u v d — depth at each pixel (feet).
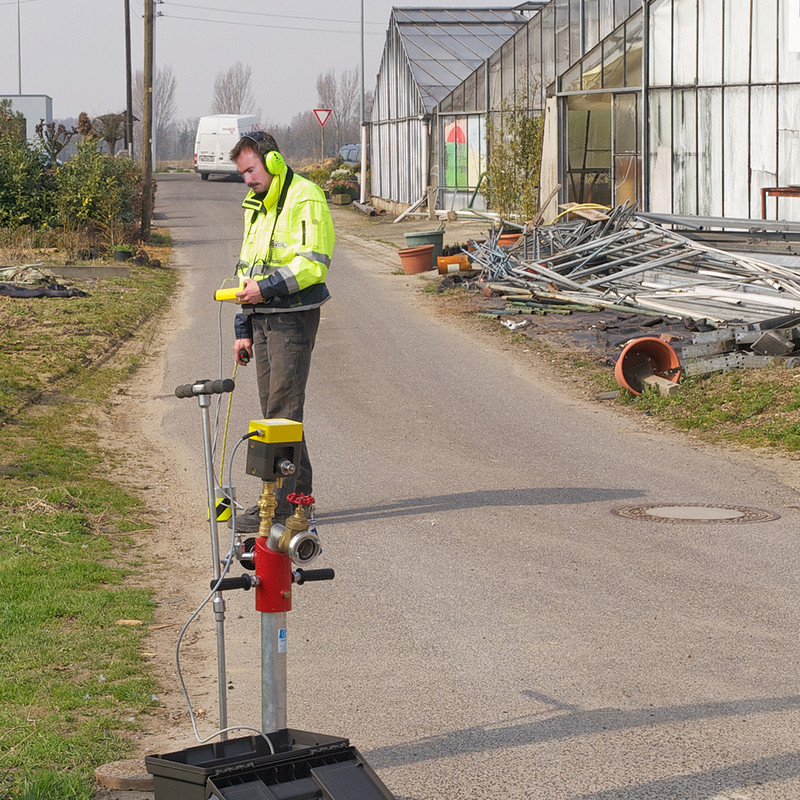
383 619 18.76
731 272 55.72
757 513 25.50
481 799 12.29
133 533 24.41
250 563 11.98
